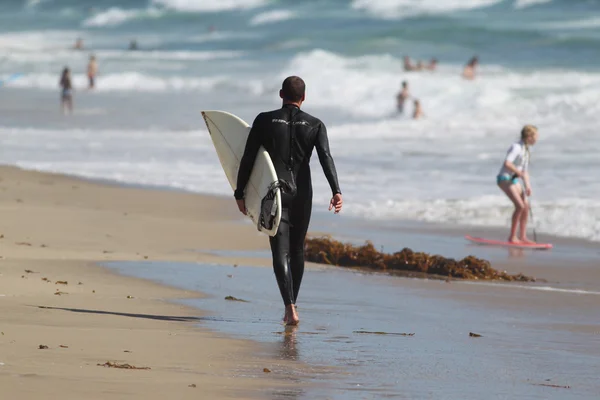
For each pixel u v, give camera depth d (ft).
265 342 83.30
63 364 67.97
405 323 98.84
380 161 285.64
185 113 434.71
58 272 120.67
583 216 200.34
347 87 522.06
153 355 74.23
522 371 76.38
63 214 182.09
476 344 88.12
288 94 94.89
